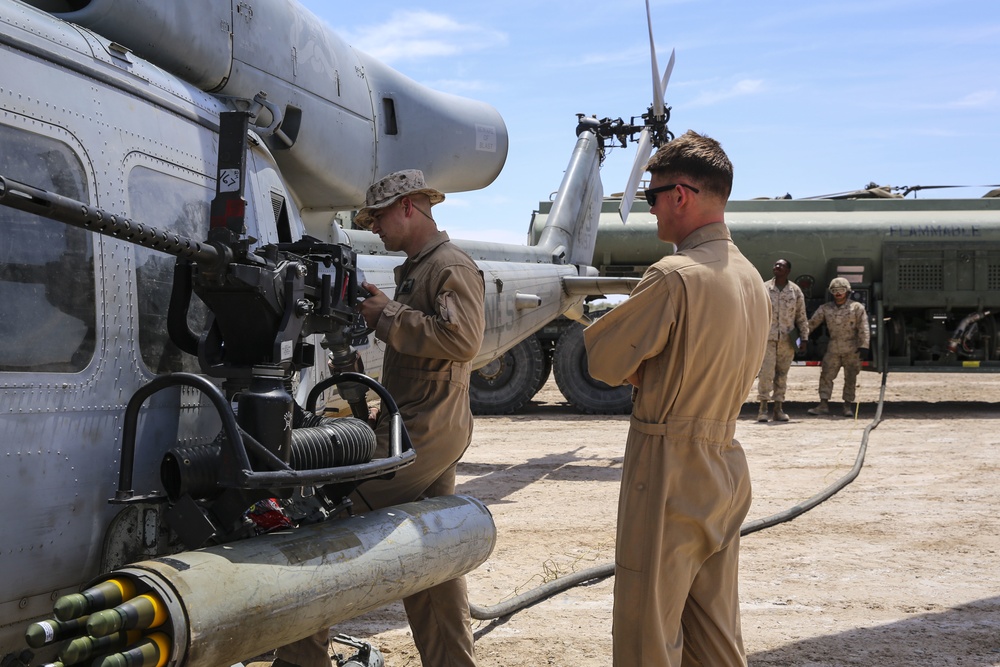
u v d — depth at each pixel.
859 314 12.38
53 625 1.72
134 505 2.20
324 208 4.27
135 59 2.60
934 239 13.45
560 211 9.31
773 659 3.78
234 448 2.02
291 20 3.66
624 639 2.45
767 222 13.91
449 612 3.02
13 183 1.53
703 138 2.62
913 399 15.30
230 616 1.87
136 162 2.43
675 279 2.44
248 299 2.16
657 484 2.44
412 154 4.64
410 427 2.97
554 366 12.84
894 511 6.48
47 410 2.06
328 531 2.27
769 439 10.16
